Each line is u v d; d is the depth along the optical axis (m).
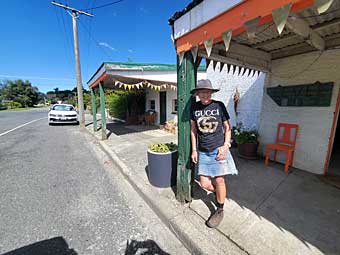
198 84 1.99
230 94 5.84
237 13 1.54
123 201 2.91
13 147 6.26
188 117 2.42
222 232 2.03
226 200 2.65
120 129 9.80
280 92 4.09
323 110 3.41
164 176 3.10
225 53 2.98
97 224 2.36
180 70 2.38
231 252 1.77
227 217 2.28
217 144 2.04
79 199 2.95
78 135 8.54
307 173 3.59
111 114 15.98
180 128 2.53
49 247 1.98
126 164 4.36
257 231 2.03
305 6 1.22
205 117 2.05
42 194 3.10
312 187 3.02
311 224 2.13
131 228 2.29
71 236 2.14
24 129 10.20
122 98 13.27
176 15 2.19
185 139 2.49
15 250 1.93
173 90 9.20
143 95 12.25
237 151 5.12
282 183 3.18
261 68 3.95
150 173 3.24
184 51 2.23
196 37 2.00
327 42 3.02
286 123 4.03
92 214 2.56
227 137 2.06
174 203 2.63
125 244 2.04
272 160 4.36
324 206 2.49
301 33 2.28
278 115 4.19
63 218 2.46
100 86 7.17
